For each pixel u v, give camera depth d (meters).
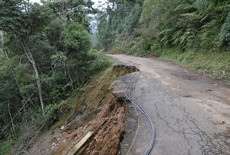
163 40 19.95
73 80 16.53
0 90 15.80
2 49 18.23
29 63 16.61
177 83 8.73
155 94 7.27
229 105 5.93
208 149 3.82
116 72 13.14
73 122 11.63
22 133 13.88
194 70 11.69
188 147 3.91
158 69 12.48
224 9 11.95
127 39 33.50
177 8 16.66
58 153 8.55
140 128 4.82
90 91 13.81
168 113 5.54
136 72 11.53
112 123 5.94
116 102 7.43
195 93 7.21
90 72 16.97
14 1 12.16
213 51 11.76
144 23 28.38
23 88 15.07
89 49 17.41
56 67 16.53
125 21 40.62
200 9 13.97
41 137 12.47
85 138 5.73
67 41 15.53
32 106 16.36
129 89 8.14
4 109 16.73
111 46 42.25
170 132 4.52
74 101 14.01
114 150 4.20
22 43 14.27
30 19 13.11
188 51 14.74
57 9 20.31
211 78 9.54
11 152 12.87
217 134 4.33
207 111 5.54
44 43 17.00
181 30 17.02
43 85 16.16
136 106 6.20
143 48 24.69
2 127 16.72
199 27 14.86
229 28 10.45
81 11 23.50
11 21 12.13
